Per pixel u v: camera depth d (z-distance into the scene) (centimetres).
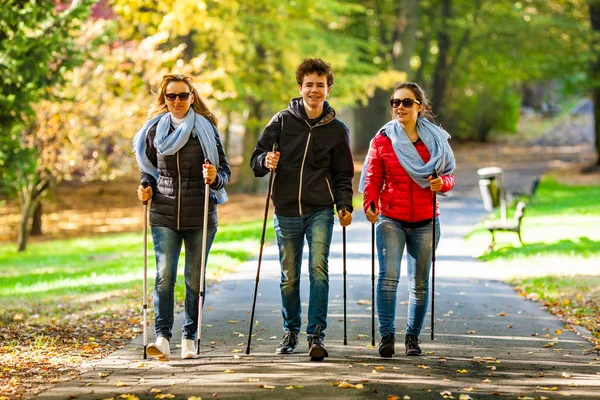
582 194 4188
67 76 2950
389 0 6144
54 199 4922
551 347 1208
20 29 1809
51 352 1148
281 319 1408
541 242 2445
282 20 3788
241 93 3844
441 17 6556
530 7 6334
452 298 1638
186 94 1084
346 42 4294
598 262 2062
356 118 7119
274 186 1102
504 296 1680
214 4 3569
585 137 8388
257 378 970
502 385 953
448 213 3459
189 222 1086
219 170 1109
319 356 1069
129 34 3591
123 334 1311
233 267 2081
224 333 1289
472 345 1207
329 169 1102
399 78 4294
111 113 3225
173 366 1048
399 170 1094
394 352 1097
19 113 1883
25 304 1764
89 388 938
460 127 8281
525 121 9869
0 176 2116
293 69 3847
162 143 1073
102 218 4478
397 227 1106
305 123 1091
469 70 6931
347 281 1839
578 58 5912
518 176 5347
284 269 1116
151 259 2511
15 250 3431
